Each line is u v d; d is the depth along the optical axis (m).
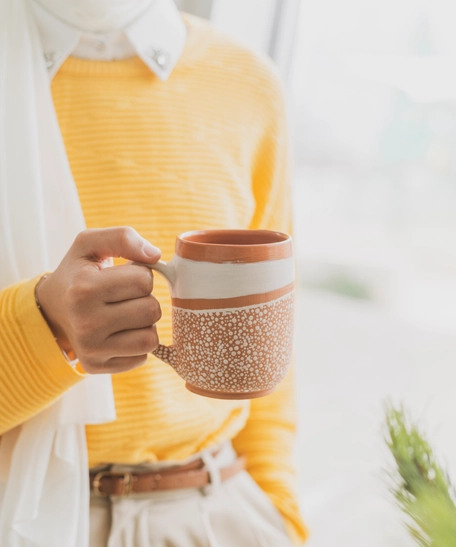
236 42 0.94
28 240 0.72
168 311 0.81
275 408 1.00
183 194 0.83
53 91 0.81
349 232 3.33
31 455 0.73
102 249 0.59
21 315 0.63
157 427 0.80
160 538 0.79
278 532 0.90
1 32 0.75
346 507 1.65
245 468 0.97
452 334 3.00
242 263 0.53
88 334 0.58
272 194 0.96
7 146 0.72
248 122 0.90
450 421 2.05
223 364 0.55
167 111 0.84
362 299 3.45
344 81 2.04
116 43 0.83
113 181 0.80
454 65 1.76
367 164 2.47
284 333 0.57
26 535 0.72
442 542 0.44
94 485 0.80
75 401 0.72
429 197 2.98
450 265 3.27
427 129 2.25
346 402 2.27
